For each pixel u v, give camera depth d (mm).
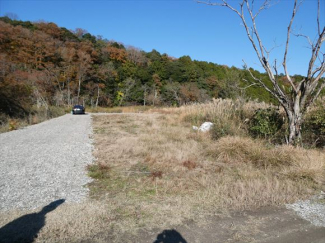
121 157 6738
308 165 5477
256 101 12516
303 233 3148
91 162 6238
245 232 3127
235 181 4988
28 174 5164
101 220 3277
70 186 4551
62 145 8297
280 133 8445
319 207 3926
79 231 2990
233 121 10469
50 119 19375
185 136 9844
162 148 7691
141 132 11352
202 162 6301
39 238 2846
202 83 52688
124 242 2836
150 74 58781
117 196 4137
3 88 16953
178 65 60406
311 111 8266
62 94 39625
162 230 3109
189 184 4738
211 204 3879
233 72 17891
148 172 5473
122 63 60844
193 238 2959
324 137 7832
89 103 46688
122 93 50906
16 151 7293
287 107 7477
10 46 42062
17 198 3930
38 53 45469
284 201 4086
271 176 5254
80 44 56469
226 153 6617
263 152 6438
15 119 15383
